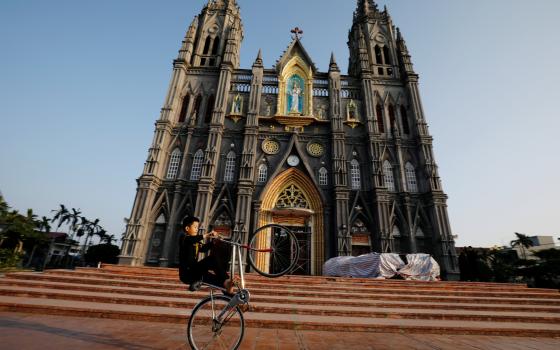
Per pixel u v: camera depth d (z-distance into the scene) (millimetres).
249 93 33906
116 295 10367
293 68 35562
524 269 38438
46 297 9766
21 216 45781
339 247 26219
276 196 29609
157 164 28797
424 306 11148
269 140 31781
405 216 28859
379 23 40656
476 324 8719
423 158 30906
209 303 5316
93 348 5277
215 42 38219
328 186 29844
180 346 5641
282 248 5836
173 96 32406
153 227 27312
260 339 6574
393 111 34156
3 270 27141
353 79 35875
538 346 6922
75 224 78750
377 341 6938
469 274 32531
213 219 27781
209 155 29375
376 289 13711
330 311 9461
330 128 32094
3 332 5965
